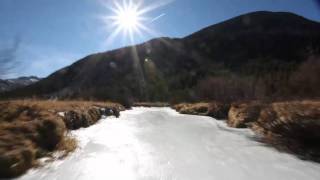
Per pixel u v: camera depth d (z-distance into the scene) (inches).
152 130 757.9
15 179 310.8
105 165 382.0
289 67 3951.8
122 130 739.4
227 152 482.9
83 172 347.6
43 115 514.9
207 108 1551.4
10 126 409.4
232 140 607.5
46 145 427.5
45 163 373.1
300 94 1266.0
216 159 430.9
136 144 538.9
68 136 533.0
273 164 404.8
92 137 600.1
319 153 453.4
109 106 1282.0
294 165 400.2
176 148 510.6
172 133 706.2
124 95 2423.7
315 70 1448.1
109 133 671.8
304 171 371.6
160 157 436.5
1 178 310.0
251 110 893.8
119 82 6161.4
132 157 432.1
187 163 403.9
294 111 536.1
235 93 2143.2
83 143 526.6
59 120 506.3
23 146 360.8
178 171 363.3
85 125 757.9
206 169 375.2
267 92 1891.0
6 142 354.3
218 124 964.0
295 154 469.7
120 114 1401.3
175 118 1218.0
